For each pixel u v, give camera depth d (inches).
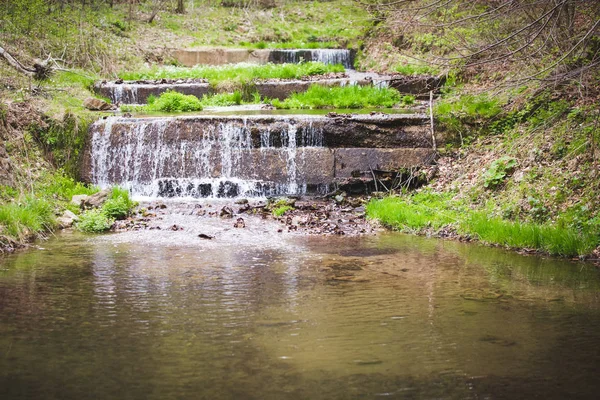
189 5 1307.8
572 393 211.6
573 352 246.4
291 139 609.6
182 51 1061.1
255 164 596.7
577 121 518.0
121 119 620.1
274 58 1074.1
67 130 607.5
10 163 534.9
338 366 231.1
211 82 842.2
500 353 244.8
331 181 590.2
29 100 637.3
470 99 623.2
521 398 207.8
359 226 497.7
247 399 205.2
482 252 421.1
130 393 208.8
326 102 771.4
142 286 331.3
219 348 247.1
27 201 483.2
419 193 555.8
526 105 582.6
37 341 253.1
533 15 467.5
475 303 308.3
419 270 371.6
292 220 506.3
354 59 1104.2
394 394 209.3
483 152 574.9
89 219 481.4
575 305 307.0
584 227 426.6
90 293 318.0
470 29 530.9
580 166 474.9
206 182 582.6
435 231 478.3
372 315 288.2
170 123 608.7
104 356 238.8
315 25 1301.7
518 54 501.0
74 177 598.9
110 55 956.0
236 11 1336.1
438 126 611.2
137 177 598.2
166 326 271.1
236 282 340.8
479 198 513.0
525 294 324.5
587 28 466.0
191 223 494.0
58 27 932.6
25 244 426.9
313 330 267.9
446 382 218.7
